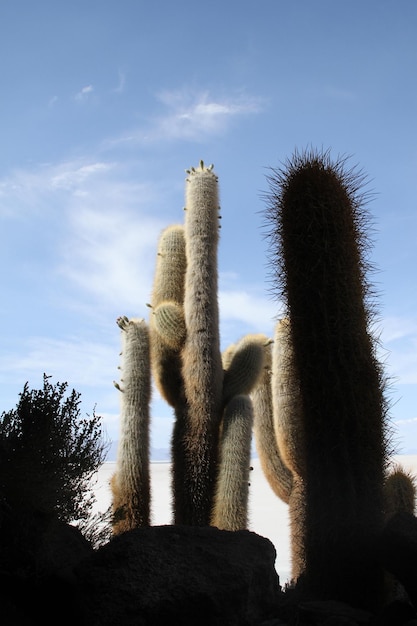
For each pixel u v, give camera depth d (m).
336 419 5.27
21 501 4.96
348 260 5.56
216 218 8.77
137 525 7.74
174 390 8.63
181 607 4.45
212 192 8.76
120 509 6.21
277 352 7.64
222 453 7.92
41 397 5.50
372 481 5.22
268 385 8.73
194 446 7.99
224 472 7.80
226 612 4.54
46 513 5.13
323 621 4.60
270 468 8.43
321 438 5.30
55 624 4.79
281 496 8.41
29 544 4.97
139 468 7.89
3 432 5.22
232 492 7.69
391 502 6.04
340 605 4.82
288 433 7.48
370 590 5.04
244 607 4.66
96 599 4.53
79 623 4.64
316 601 4.94
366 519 5.09
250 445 7.92
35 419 5.38
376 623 4.52
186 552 4.86
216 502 7.79
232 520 7.60
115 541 4.95
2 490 4.92
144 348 8.27
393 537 4.70
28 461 5.01
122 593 4.49
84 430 5.60
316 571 5.24
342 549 5.09
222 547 5.01
